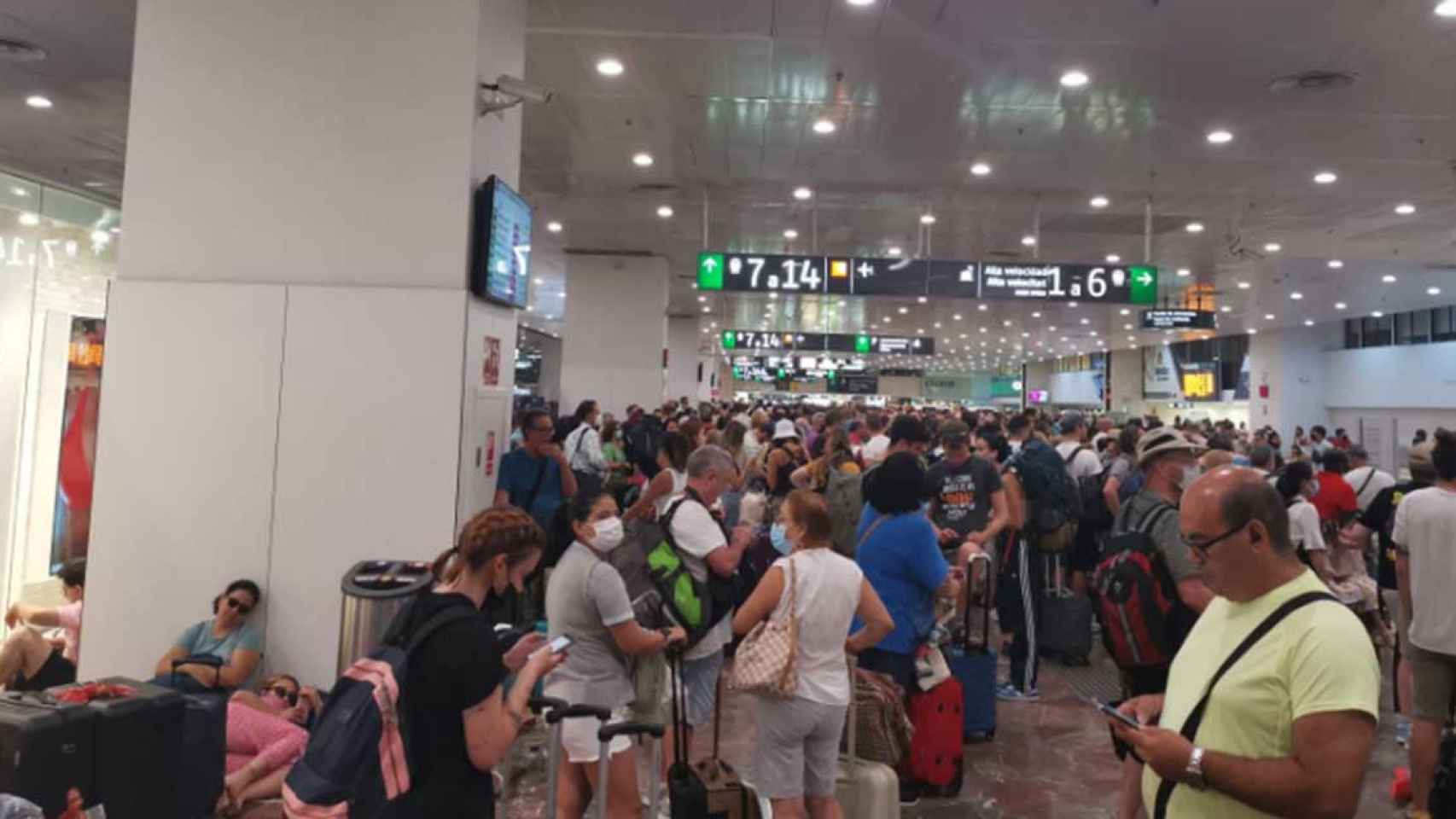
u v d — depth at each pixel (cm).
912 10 617
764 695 314
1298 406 2755
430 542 482
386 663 227
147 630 480
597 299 1614
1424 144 864
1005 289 1020
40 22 680
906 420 552
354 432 488
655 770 309
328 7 504
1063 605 630
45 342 1048
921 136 884
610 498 338
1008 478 586
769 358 4738
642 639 324
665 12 631
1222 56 674
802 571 319
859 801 356
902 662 398
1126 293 1020
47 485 1024
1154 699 210
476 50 502
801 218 1273
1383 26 618
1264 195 1065
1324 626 162
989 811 407
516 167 583
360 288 493
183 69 504
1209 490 179
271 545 484
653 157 987
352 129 500
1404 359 2372
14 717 272
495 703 224
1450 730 248
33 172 1086
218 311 492
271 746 396
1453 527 368
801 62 712
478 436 512
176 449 488
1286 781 156
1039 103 785
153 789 302
